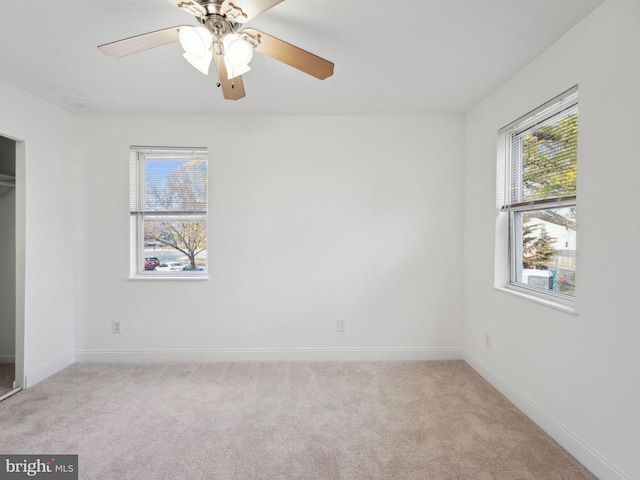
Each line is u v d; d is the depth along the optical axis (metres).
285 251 3.19
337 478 1.68
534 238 2.36
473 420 2.20
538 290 2.26
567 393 1.88
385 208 3.21
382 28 1.83
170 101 2.82
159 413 2.27
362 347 3.23
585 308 1.75
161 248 3.28
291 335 3.21
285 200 3.18
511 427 2.12
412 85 2.55
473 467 1.76
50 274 2.87
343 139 3.19
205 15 1.44
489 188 2.74
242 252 3.18
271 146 3.17
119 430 2.08
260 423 2.16
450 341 3.25
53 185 2.89
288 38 1.93
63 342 3.02
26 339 2.64
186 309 3.18
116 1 1.60
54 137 2.89
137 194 3.18
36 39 1.92
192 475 1.70
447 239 3.22
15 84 2.49
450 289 3.23
